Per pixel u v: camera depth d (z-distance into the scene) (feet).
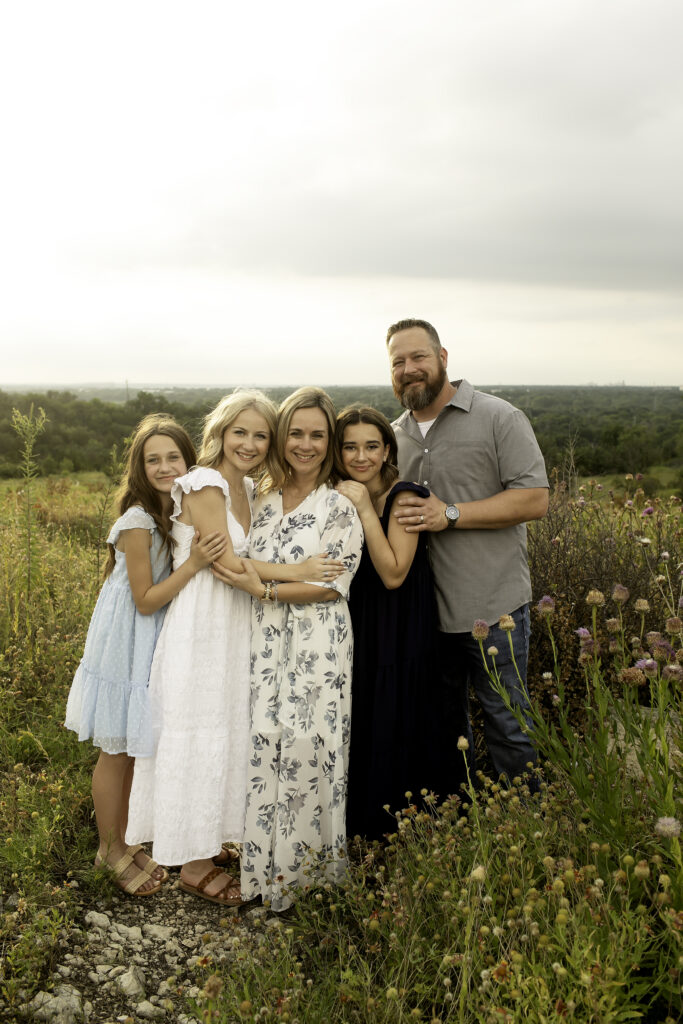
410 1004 6.94
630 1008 5.65
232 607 9.61
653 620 13.56
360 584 10.21
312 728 9.47
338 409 10.37
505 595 10.69
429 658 10.23
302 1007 6.95
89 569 18.62
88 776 11.32
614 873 6.54
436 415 11.24
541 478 10.65
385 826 10.03
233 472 9.82
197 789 9.20
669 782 6.75
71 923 8.55
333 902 9.11
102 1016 7.30
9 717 12.94
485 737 11.41
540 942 5.91
